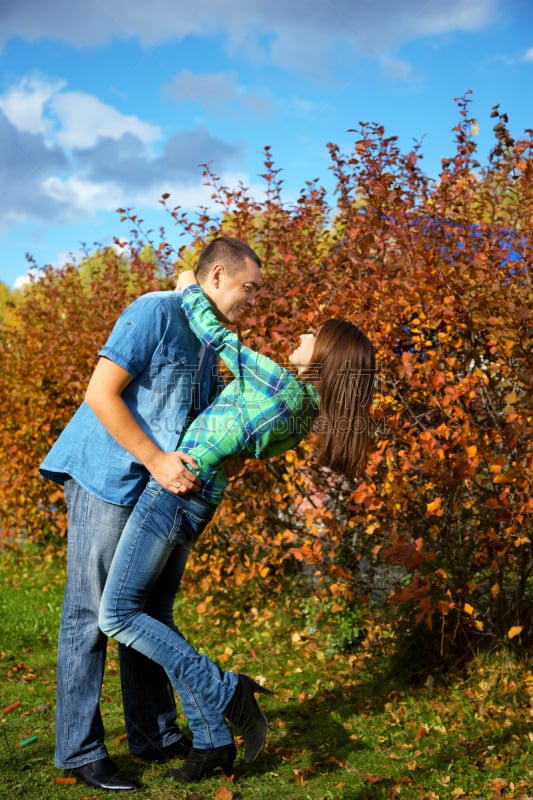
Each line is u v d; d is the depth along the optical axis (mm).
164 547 2570
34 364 6289
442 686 3541
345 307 3613
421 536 3746
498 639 3568
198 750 2660
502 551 3311
